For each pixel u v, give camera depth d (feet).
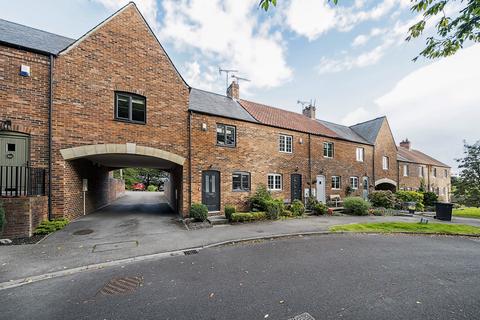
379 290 12.55
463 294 12.25
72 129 25.76
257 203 37.91
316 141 52.24
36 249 18.17
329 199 53.62
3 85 22.63
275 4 11.00
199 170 34.55
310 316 9.96
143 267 15.55
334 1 11.51
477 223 36.17
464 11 11.98
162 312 10.19
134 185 109.91
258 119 44.24
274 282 13.38
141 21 30.68
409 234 27.53
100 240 21.12
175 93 33.01
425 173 87.30
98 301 11.11
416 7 12.87
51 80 24.73
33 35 28.45
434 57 14.49
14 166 22.38
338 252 19.47
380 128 69.15
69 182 27.07
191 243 21.13
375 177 65.72
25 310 10.26
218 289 12.44
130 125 29.30
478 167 60.85
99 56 27.66
